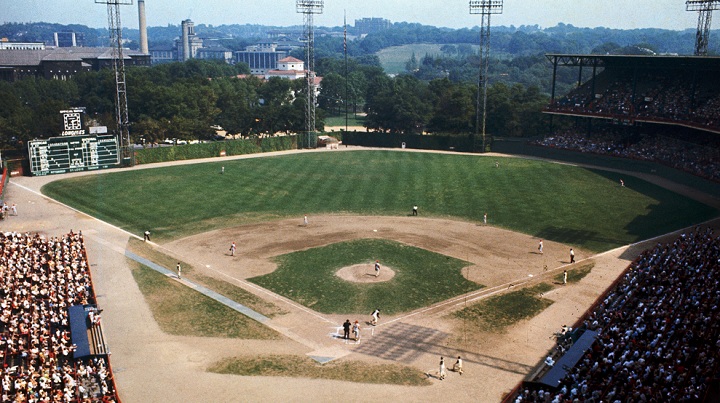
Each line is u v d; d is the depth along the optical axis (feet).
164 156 466.70
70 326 185.37
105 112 587.27
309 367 172.45
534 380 163.32
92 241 280.72
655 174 409.28
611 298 205.26
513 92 643.86
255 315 207.31
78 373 161.38
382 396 156.87
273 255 265.34
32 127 488.44
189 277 240.32
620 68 499.92
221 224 311.27
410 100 616.80
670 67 442.09
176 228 304.09
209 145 489.67
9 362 165.78
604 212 327.47
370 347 184.96
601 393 143.13
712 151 388.98
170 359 175.83
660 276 213.46
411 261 257.96
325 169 442.91
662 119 414.41
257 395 157.07
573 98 497.05
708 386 139.13
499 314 207.00
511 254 266.16
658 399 136.15
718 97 417.69
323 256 263.90
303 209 340.18
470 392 159.02
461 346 185.06
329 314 208.54
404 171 434.71
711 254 227.81
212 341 188.03
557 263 254.68
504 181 400.06
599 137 472.44
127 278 237.66
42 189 374.63
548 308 210.79
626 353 159.53
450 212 332.80
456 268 249.75
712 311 177.99
